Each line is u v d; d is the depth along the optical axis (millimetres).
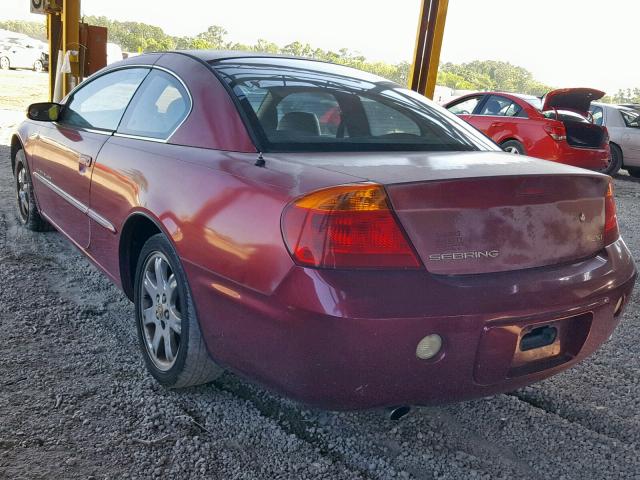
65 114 4074
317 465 2322
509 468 2373
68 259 4434
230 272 2201
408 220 1985
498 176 2107
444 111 3172
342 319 1884
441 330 1967
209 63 2910
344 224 1940
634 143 12156
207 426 2533
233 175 2322
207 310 2371
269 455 2371
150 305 2910
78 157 3514
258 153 2414
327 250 1937
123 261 3084
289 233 2000
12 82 21609
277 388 2162
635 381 3150
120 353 3117
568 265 2289
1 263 4223
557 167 2455
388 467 2336
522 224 2158
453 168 2244
